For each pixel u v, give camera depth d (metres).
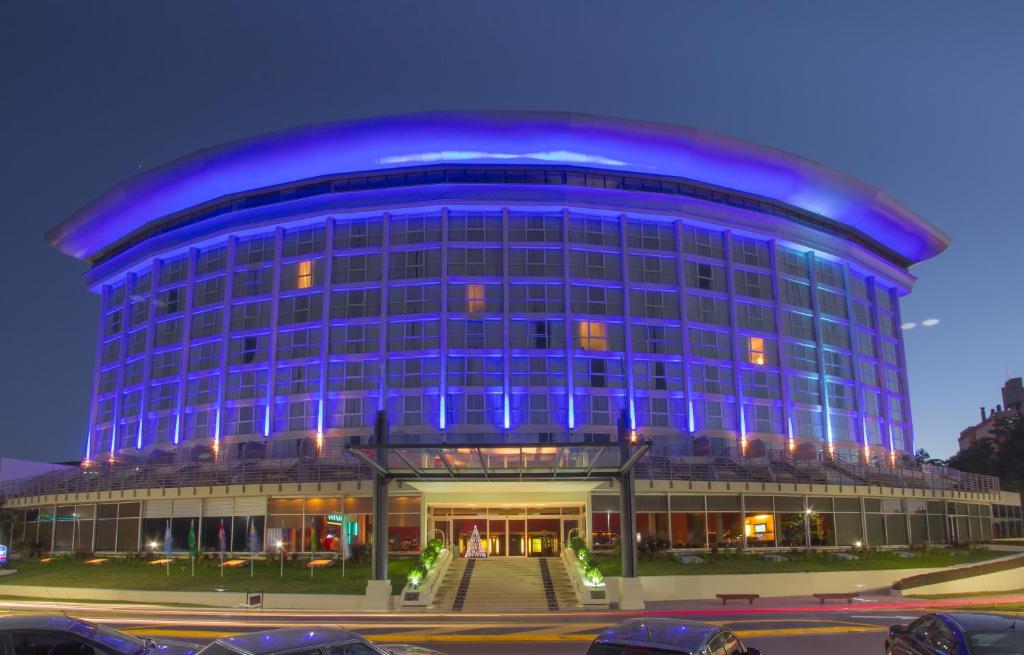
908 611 32.41
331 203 62.03
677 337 61.59
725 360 62.88
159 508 51.03
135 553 49.41
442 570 40.19
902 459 66.88
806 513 51.44
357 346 59.47
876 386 72.75
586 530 47.97
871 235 76.25
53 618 12.29
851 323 70.81
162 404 64.56
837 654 20.52
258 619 29.50
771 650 21.12
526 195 61.16
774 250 67.00
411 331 59.28
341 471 50.00
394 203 61.16
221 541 43.81
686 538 48.66
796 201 69.69
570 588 38.19
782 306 66.19
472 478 35.62
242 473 50.38
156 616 30.77
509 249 60.75
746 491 49.41
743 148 64.69
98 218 72.31
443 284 59.41
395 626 27.09
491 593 37.44
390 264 60.84
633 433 56.62
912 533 56.41
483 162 62.81
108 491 52.09
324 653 10.93
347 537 47.56
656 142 62.81
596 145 62.19
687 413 60.03
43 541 55.78
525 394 58.03
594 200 61.78
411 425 57.34
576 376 58.78
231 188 66.31
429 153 62.12
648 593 39.22
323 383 58.66
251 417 60.19
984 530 64.62
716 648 10.90
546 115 60.78
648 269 62.56
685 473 50.69
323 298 60.53
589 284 60.72
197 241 65.44
